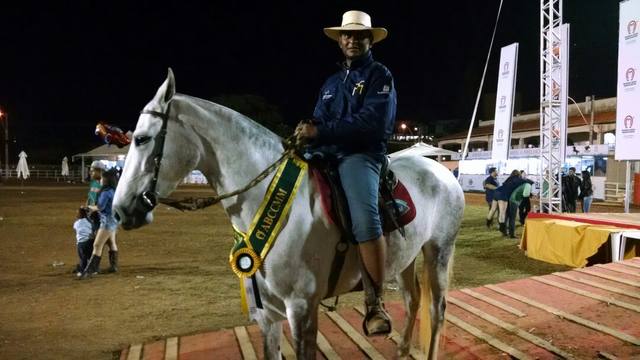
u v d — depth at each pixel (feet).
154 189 9.00
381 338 15.28
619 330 13.83
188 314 20.22
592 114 93.50
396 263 11.00
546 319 15.33
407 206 10.86
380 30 9.92
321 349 14.60
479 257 33.76
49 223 50.57
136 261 31.40
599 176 80.48
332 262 9.70
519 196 42.22
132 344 16.66
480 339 14.28
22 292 23.65
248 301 9.47
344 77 10.20
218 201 9.37
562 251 30.83
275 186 9.28
